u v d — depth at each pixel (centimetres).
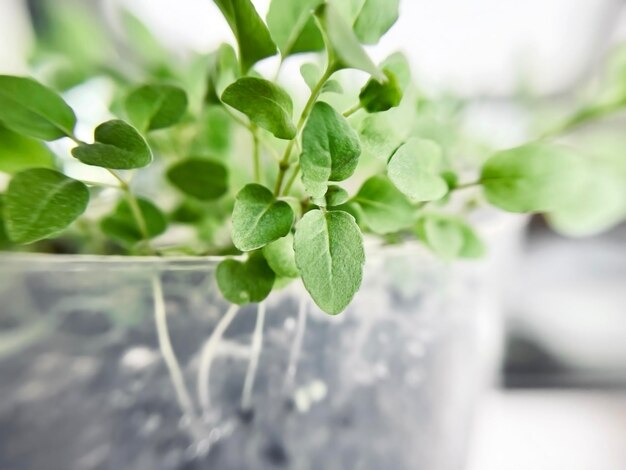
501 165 8
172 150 10
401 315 9
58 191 6
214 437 8
